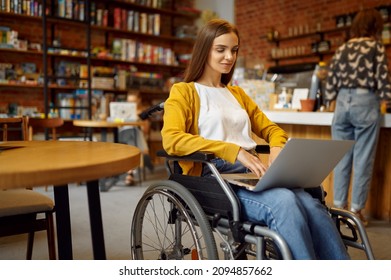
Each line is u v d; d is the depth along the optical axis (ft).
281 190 3.96
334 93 9.66
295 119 10.48
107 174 2.90
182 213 4.39
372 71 8.91
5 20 16.69
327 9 19.80
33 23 17.43
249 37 23.84
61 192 4.35
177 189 4.41
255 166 4.21
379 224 9.55
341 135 9.57
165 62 21.04
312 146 3.93
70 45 18.52
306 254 3.59
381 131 9.90
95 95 18.33
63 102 17.29
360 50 9.00
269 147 5.32
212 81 5.36
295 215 3.71
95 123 12.75
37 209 4.89
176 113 4.73
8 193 5.25
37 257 6.97
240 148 4.28
